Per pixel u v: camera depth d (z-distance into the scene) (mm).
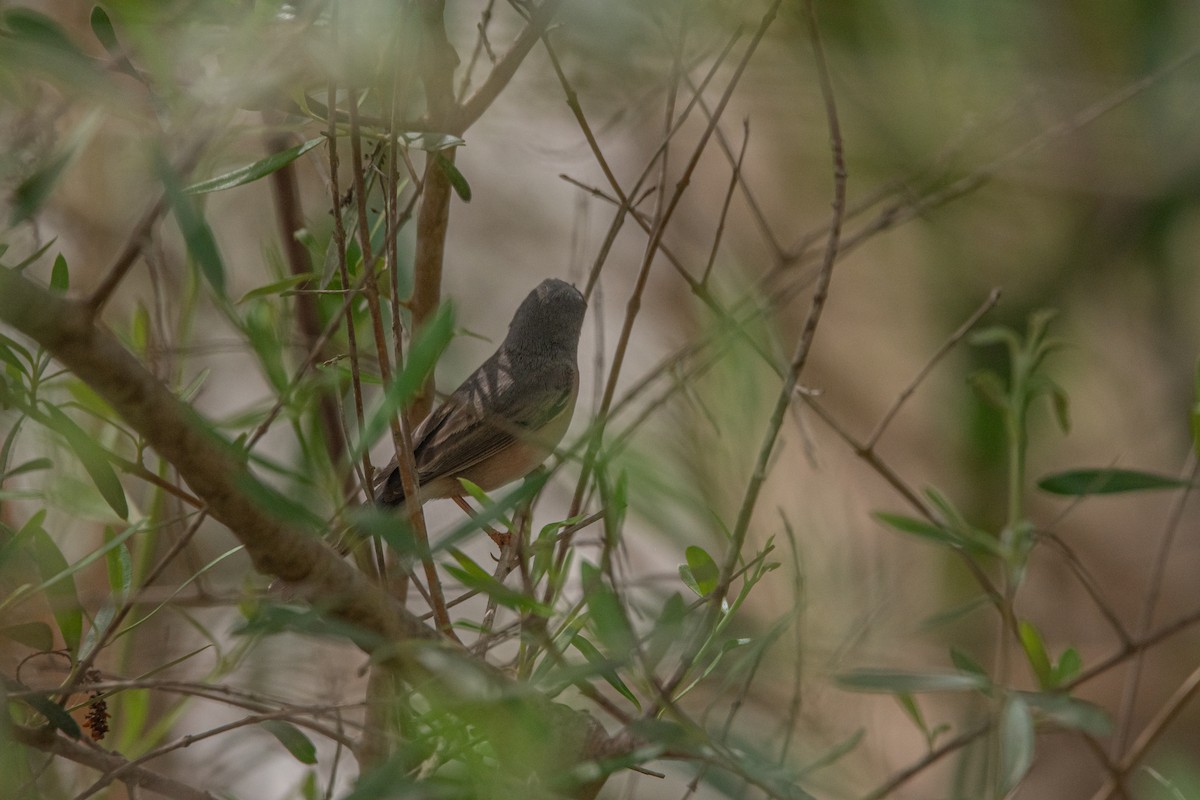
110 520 7641
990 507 14047
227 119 5941
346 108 7914
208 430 5055
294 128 7023
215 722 10789
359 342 9203
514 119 11328
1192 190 12438
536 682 5512
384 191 7352
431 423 11227
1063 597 16062
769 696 8906
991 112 10914
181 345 8930
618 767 5434
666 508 8914
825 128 11656
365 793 5270
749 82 11469
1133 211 13273
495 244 16562
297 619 5301
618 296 15953
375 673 7168
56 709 6285
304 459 8469
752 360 9328
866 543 12773
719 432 8797
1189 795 7910
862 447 8328
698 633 5949
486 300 16484
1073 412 15469
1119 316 14664
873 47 10852
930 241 14203
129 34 6445
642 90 10703
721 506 8961
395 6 6441
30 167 6375
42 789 8102
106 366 4652
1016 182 12703
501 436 11055
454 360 12320
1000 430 13766
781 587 10398
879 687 5980
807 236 10984
